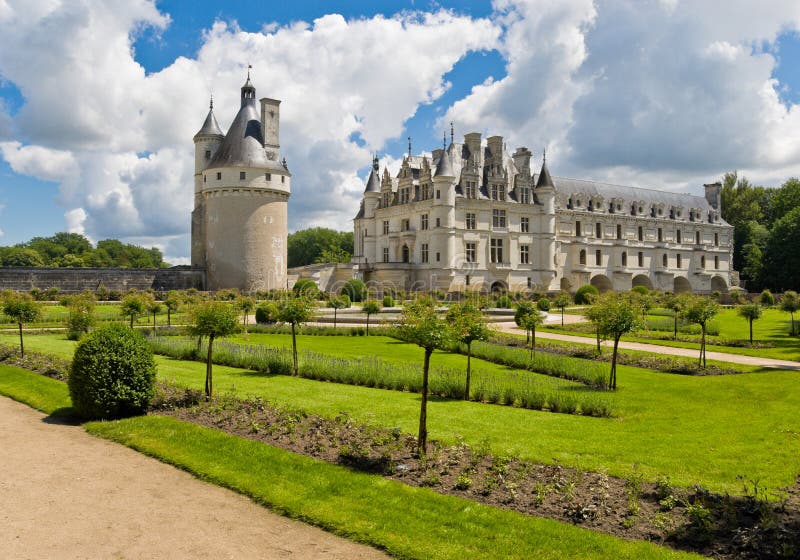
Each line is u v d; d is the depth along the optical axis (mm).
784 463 10992
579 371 21266
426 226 75250
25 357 23062
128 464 11312
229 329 16141
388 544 7961
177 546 7867
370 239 87000
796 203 104562
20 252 122125
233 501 9531
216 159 65938
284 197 67938
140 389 14711
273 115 67250
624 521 8406
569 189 92125
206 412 14547
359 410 15242
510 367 24375
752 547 7559
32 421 14492
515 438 12805
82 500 9438
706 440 12672
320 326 38250
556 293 77375
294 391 17750
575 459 11250
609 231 94250
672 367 23906
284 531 8445
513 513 8727
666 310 53719
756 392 18172
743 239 113938
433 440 12414
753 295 84938
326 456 11305
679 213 104312
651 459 11258
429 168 74688
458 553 7676
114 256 160500
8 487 9945
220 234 65000
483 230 76500
